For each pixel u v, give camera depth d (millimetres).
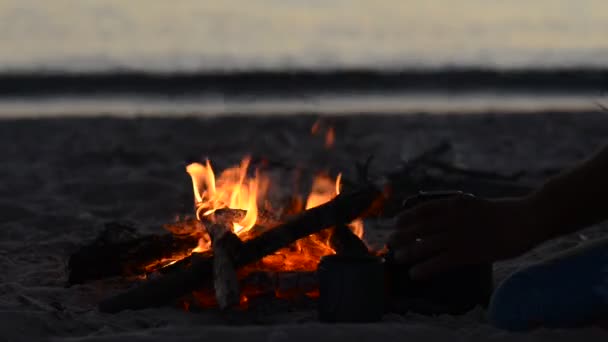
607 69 56406
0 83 51000
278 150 27766
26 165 25062
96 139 30766
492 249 8047
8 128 33531
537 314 8742
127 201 19172
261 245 10391
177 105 43906
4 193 20266
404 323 9977
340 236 10625
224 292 9562
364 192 10578
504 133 32375
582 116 37000
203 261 10578
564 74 54938
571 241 14344
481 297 10555
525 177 22094
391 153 27188
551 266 8898
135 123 34656
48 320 9969
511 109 42469
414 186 17641
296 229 10422
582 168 7961
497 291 9133
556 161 26125
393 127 33969
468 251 8094
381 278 9922
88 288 11859
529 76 54469
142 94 47750
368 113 38719
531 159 26531
